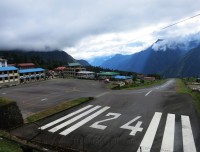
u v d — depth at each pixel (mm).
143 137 22031
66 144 21312
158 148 19531
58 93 53875
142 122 26469
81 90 59500
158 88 58906
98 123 26797
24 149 17875
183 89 52625
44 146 20844
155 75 187250
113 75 149875
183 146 19703
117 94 46375
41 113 32406
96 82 88688
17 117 27844
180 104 33625
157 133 22859
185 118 26969
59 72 150625
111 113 30906
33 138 23297
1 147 18875
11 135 23641
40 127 26391
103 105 35906
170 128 23984
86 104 37094
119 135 22812
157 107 32875
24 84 82750
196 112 28891
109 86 72812
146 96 41906
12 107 27719
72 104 37250
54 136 23500
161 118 27562
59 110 33844
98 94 48344
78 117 29703
